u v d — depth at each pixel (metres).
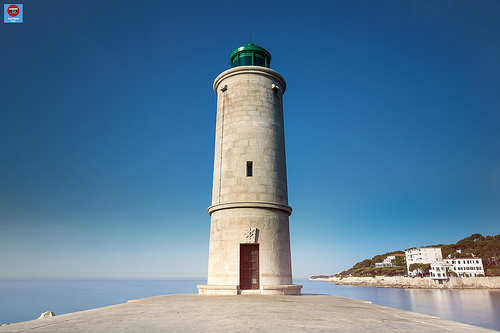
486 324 54.62
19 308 88.19
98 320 7.76
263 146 19.55
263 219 17.94
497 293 110.06
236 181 18.72
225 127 20.42
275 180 19.19
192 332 6.17
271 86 21.30
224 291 16.34
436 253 159.25
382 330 6.73
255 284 17.14
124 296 142.50
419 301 88.69
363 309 10.74
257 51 22.72
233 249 17.45
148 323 7.27
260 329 6.54
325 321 7.81
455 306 78.06
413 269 160.62
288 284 17.69
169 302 12.38
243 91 20.64
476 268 137.38
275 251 17.67
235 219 17.89
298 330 6.49
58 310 81.75
